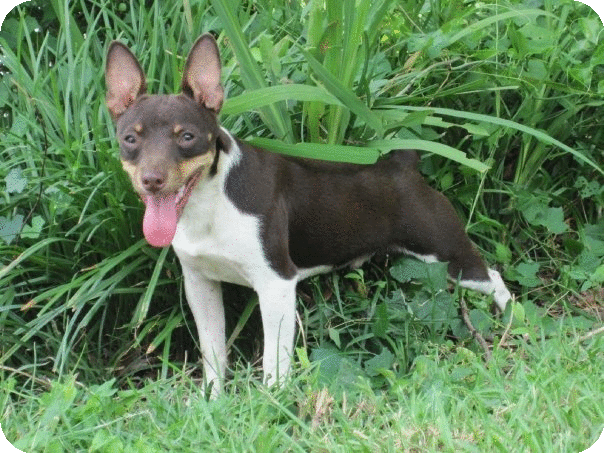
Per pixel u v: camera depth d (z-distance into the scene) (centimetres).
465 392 450
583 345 529
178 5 580
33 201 534
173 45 539
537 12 566
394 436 408
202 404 427
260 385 460
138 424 436
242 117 549
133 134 444
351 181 529
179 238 484
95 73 540
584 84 578
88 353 532
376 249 546
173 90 551
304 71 560
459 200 609
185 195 451
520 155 614
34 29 600
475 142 599
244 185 475
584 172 648
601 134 641
